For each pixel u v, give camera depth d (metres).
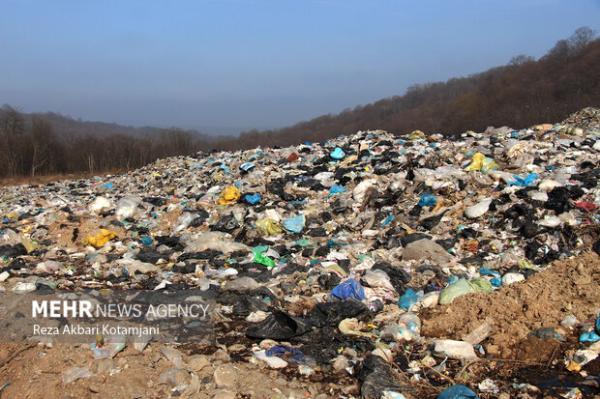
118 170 41.66
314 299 7.16
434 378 5.29
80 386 5.16
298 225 10.52
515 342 5.70
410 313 6.48
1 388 5.29
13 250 10.16
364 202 11.29
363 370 5.29
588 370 5.14
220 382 5.24
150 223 12.05
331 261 8.51
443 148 14.30
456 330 6.04
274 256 9.12
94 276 8.87
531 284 6.46
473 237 9.15
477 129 54.03
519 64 67.00
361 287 7.06
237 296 7.38
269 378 5.35
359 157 14.71
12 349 5.98
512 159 12.53
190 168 19.67
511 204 9.66
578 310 5.92
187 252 9.64
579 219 9.03
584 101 45.97
